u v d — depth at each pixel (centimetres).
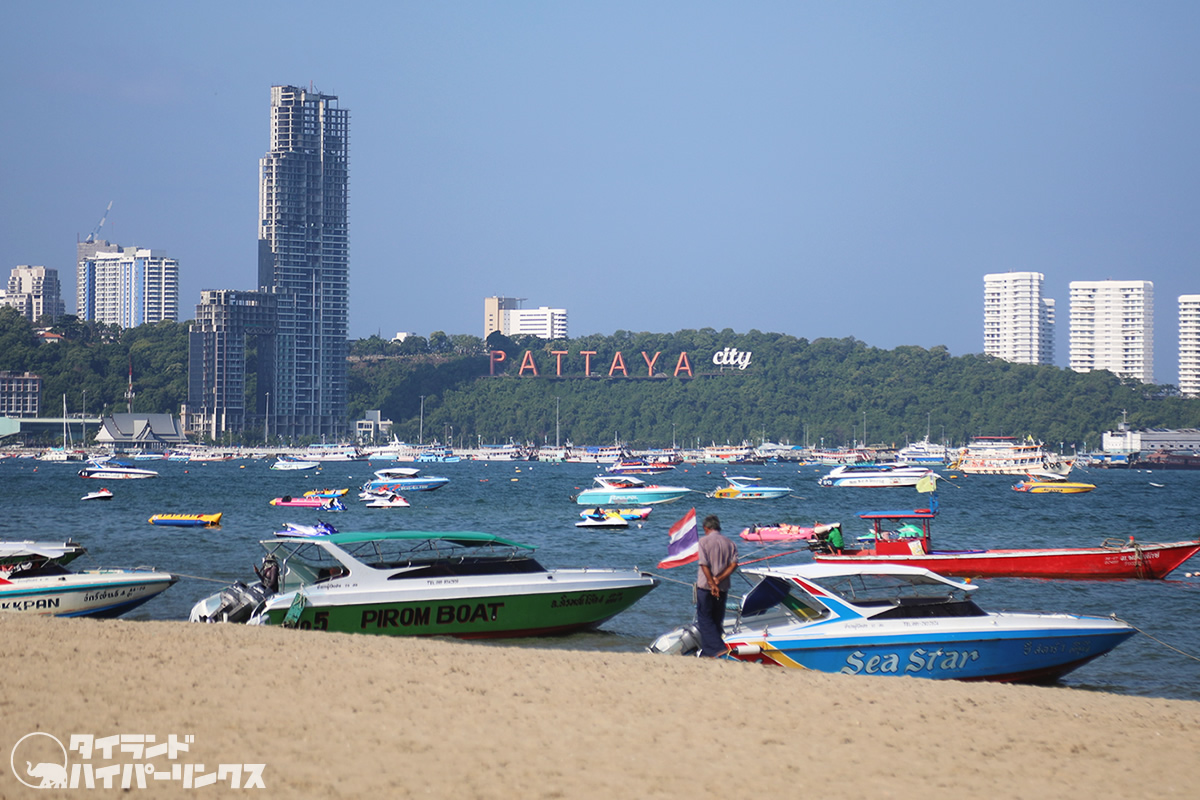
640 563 9881
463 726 3000
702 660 4075
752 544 12156
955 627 4556
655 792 2486
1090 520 16462
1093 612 7050
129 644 4116
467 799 2388
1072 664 4747
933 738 3078
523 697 3381
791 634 4438
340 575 5372
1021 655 4641
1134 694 4750
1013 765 2845
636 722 3106
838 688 3666
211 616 5344
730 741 2944
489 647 4375
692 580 8488
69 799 2309
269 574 5806
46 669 3575
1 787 2359
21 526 13938
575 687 3538
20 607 5816
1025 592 7944
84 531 13125
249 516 16825
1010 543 12606
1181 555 8650
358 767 2583
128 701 3158
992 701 3588
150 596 6341
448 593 5428
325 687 3434
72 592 5953
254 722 2967
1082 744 3078
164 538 12031
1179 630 6350
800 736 3031
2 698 3134
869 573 4756
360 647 4219
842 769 2731
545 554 10756
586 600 5812
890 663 4497
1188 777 2780
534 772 2595
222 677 3541
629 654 4212
